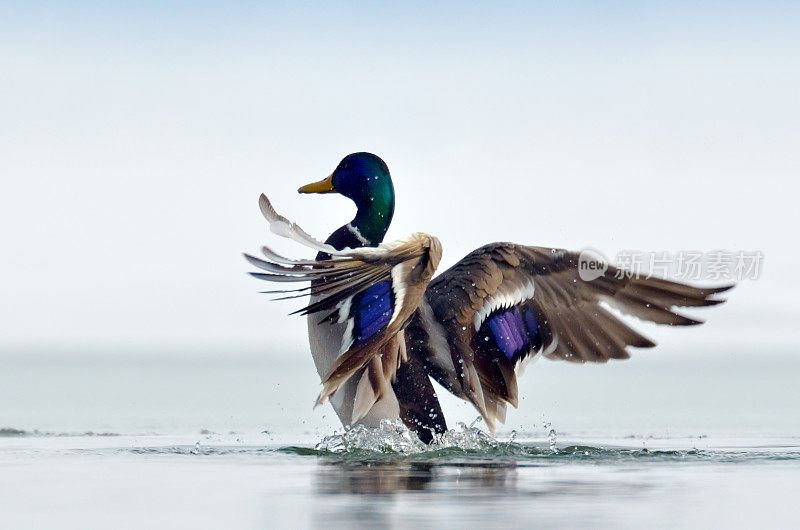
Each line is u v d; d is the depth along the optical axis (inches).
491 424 442.6
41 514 241.9
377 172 486.6
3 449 430.0
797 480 310.2
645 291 436.8
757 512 244.7
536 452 406.0
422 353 436.1
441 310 441.7
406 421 423.5
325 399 379.2
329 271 364.5
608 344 446.6
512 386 447.5
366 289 385.4
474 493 271.9
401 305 381.1
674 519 232.2
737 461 375.9
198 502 258.7
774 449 433.4
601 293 444.1
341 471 331.9
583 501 257.9
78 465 353.4
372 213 486.9
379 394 410.6
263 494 271.6
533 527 218.1
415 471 332.2
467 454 395.9
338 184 492.4
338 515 234.4
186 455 395.5
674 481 305.4
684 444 474.0
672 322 435.5
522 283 449.7
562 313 450.9
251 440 497.0
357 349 381.4
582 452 403.9
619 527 220.7
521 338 449.1
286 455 392.5
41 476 319.9
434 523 222.8
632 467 348.5
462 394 432.5
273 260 357.1
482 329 444.5
